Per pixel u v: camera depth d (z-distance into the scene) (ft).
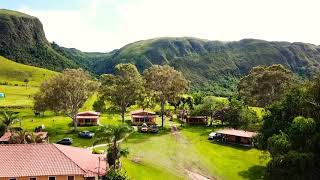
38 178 186.19
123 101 398.42
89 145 304.91
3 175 180.86
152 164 257.34
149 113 428.15
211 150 307.78
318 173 199.52
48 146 207.41
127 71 394.52
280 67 452.35
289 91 254.68
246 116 383.04
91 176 193.88
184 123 443.73
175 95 408.26
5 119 313.53
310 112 228.22
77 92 359.46
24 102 522.47
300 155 196.95
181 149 308.60
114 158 214.48
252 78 482.69
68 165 194.80
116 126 216.95
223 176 238.68
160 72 403.54
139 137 349.82
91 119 396.98
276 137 215.92
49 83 357.20
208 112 432.25
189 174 240.53
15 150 199.82
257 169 254.06
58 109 357.61
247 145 324.80
